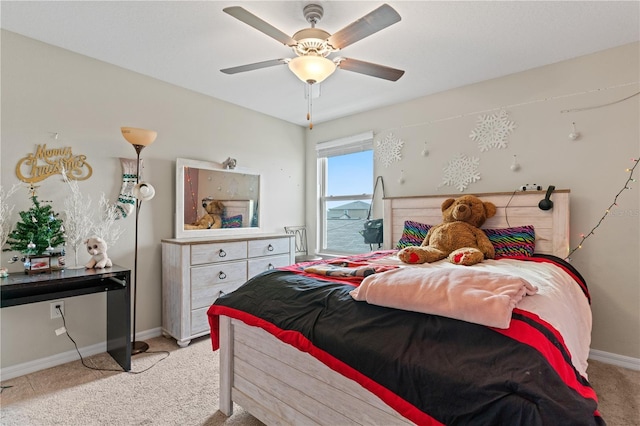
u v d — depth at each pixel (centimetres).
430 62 258
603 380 211
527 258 227
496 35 219
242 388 170
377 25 158
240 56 250
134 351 252
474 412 86
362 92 320
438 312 109
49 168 233
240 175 358
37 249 216
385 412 112
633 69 230
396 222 334
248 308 164
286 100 343
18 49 220
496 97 287
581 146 248
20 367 220
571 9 191
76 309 246
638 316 228
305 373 139
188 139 314
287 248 349
